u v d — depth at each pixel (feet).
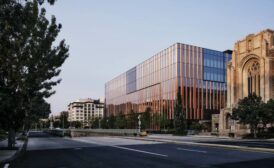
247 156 57.77
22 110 61.72
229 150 71.61
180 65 294.25
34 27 66.64
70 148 86.63
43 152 74.79
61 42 76.95
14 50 56.39
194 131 247.50
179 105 236.43
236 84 227.40
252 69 217.15
